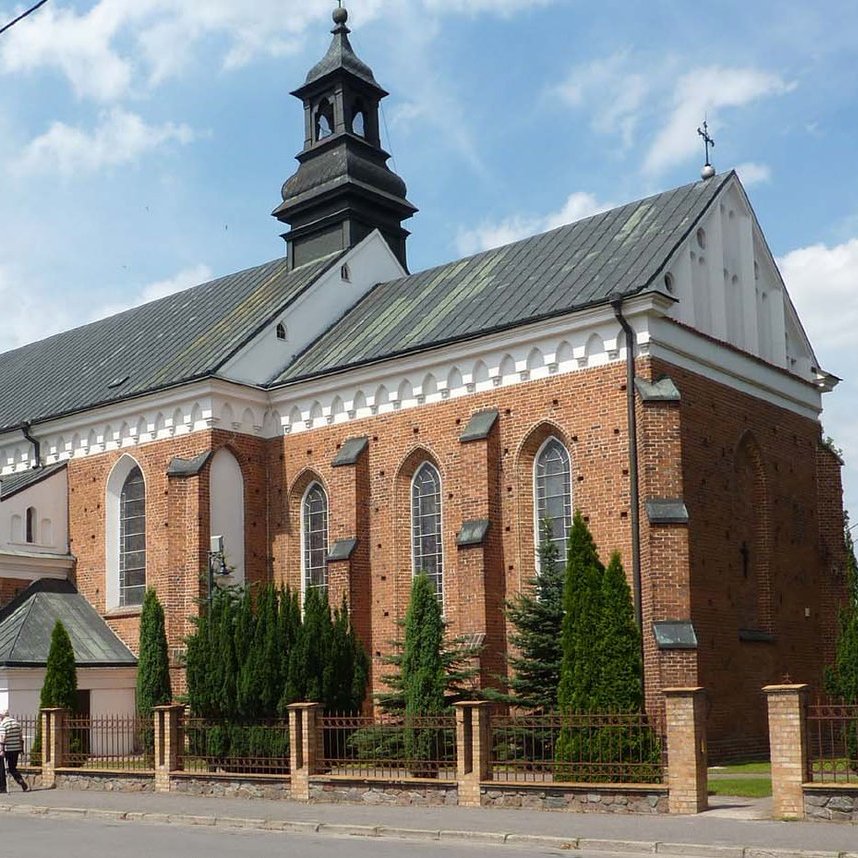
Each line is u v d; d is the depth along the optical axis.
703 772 21.95
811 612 37.06
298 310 42.62
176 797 27.78
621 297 31.94
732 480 34.31
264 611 29.98
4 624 39.53
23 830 22.98
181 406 40.22
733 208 37.81
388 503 37.06
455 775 25.36
